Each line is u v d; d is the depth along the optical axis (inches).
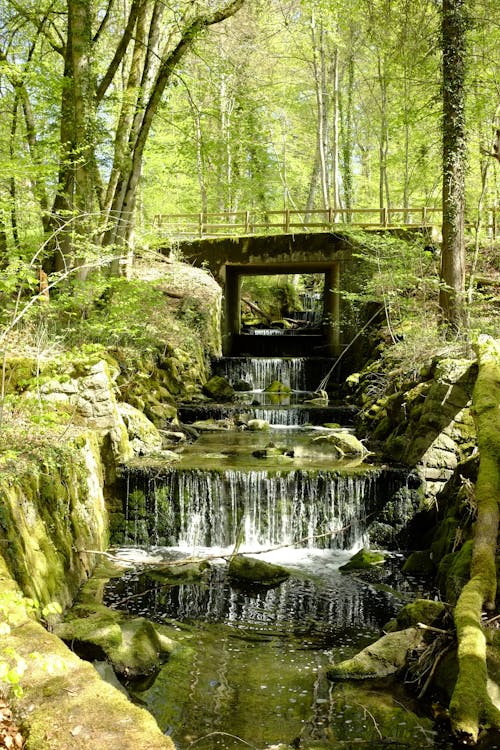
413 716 201.5
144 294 579.5
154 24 561.9
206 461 424.8
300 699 211.5
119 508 390.3
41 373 364.2
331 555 372.8
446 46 496.1
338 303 756.6
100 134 546.3
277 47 1123.3
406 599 302.2
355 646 253.1
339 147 1285.7
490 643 215.5
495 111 527.8
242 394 652.1
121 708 122.1
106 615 267.3
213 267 805.9
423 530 385.7
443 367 404.8
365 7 580.7
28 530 255.1
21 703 124.1
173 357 621.6
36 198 540.7
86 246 453.4
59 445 310.8
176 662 233.9
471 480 344.2
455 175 502.0
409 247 621.6
